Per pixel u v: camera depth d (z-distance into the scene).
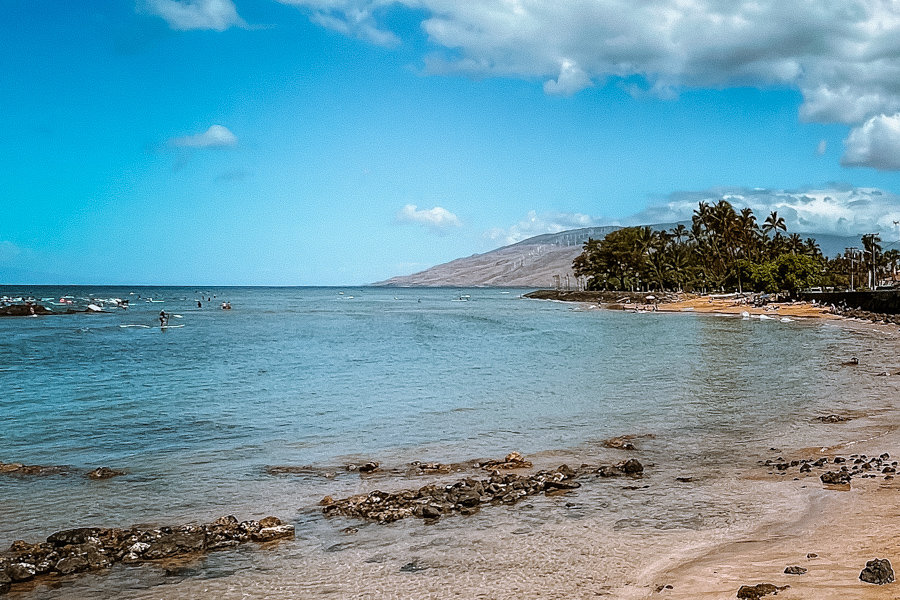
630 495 15.49
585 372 39.66
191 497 15.88
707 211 170.88
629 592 10.02
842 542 11.64
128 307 157.75
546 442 21.50
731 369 40.50
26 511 14.94
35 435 22.91
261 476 17.69
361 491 16.33
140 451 20.59
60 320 105.19
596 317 115.44
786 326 83.69
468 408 27.73
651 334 72.56
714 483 16.41
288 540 12.90
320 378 37.72
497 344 61.41
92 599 10.44
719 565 10.86
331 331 81.81
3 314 112.19
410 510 14.37
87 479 17.44
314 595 10.39
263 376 38.84
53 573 11.39
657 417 25.39
